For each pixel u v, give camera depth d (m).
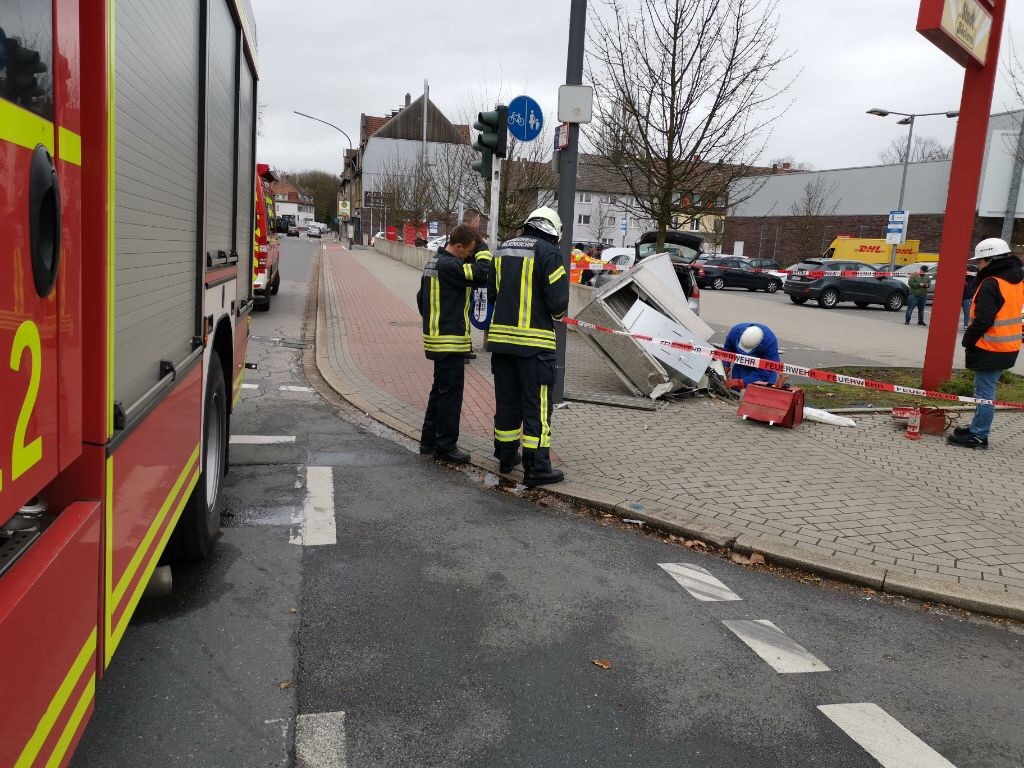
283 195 135.50
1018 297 6.78
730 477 5.93
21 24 1.42
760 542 4.70
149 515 2.49
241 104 5.10
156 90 2.54
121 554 2.13
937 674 3.48
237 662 3.24
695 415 7.91
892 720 3.10
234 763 2.62
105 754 2.63
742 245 53.00
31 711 1.49
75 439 1.77
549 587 4.11
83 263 1.83
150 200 2.46
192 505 3.89
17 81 1.40
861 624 3.91
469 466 6.14
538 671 3.30
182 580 3.95
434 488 5.60
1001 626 3.98
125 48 2.12
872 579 4.31
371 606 3.80
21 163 1.43
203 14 3.34
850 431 7.52
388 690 3.11
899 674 3.46
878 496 5.62
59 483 1.88
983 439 7.04
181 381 3.04
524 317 5.42
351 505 5.18
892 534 4.91
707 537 4.79
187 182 3.15
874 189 47.03
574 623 3.74
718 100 11.86
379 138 74.75
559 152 7.54
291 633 3.50
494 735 2.86
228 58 4.39
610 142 12.84
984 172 34.00
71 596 1.70
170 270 2.84
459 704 3.04
